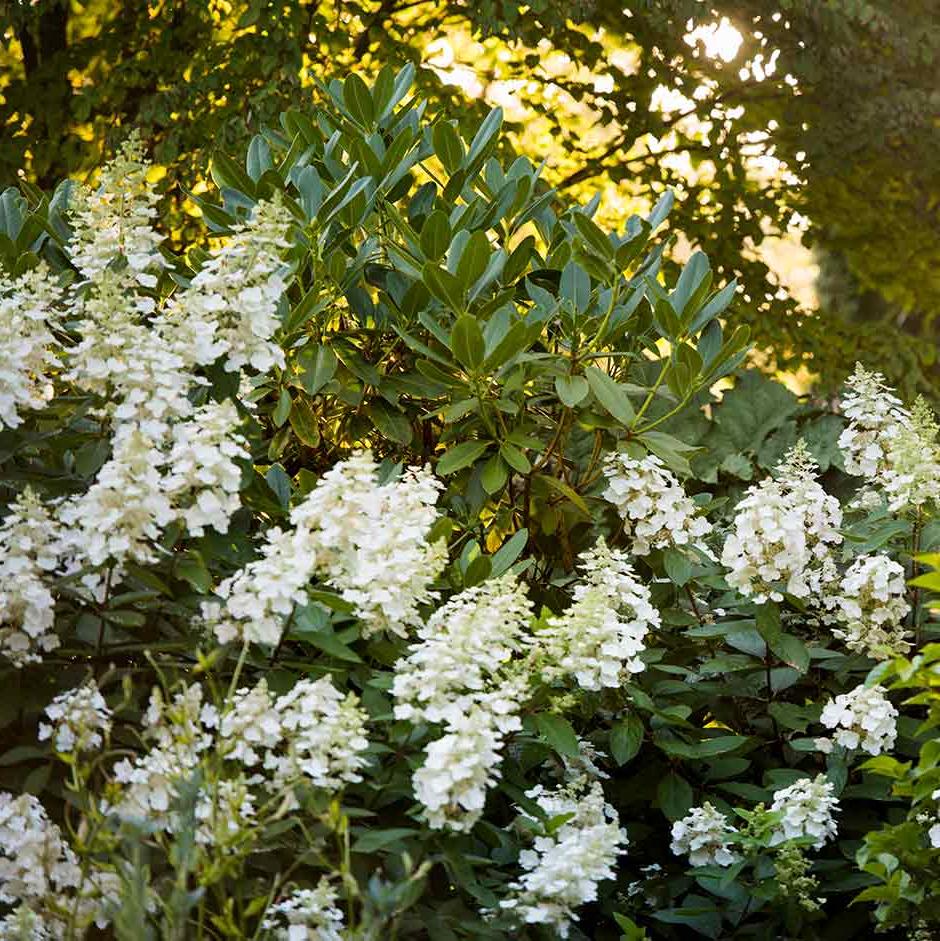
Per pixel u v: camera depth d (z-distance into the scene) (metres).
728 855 2.63
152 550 2.40
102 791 2.28
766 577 2.78
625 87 7.49
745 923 2.71
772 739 3.09
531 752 2.51
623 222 7.93
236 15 6.96
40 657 2.33
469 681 2.20
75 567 2.33
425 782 2.10
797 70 6.86
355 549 2.34
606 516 3.51
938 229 7.79
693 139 7.89
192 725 2.13
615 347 3.41
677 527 2.97
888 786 2.79
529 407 3.40
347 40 6.68
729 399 4.42
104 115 7.01
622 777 3.00
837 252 8.53
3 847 2.28
